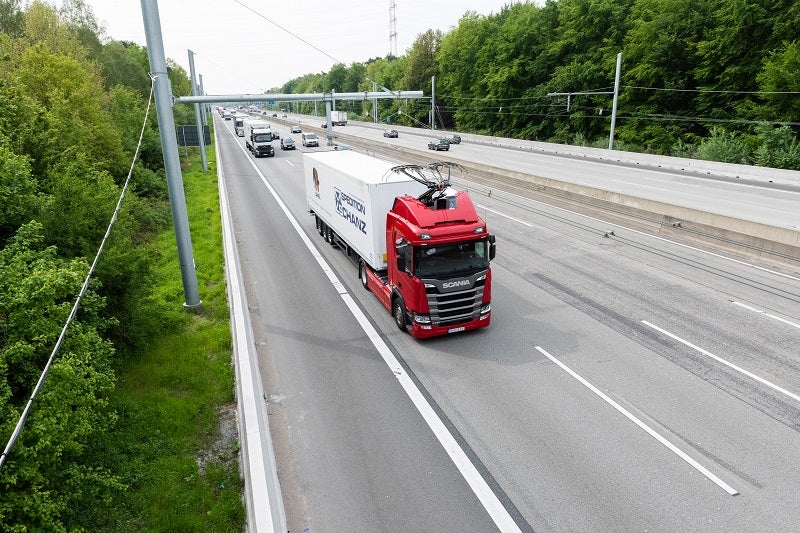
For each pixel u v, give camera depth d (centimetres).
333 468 790
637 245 1892
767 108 4491
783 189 3059
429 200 1245
